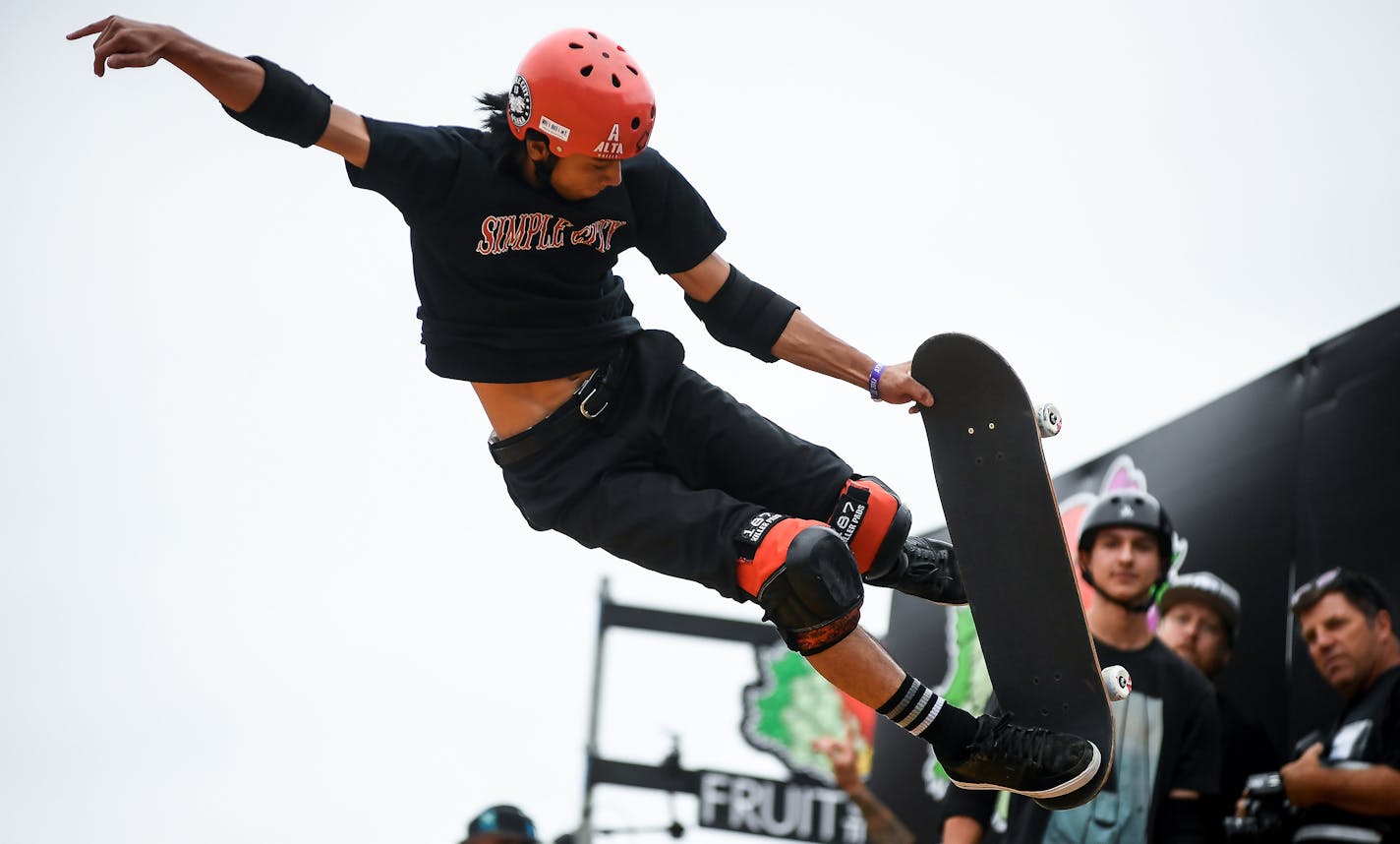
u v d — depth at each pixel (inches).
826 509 273.0
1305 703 398.9
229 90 232.4
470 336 259.4
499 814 314.2
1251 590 420.8
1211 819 410.3
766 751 689.6
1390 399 396.2
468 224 248.2
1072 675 268.8
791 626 252.4
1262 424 432.1
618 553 265.0
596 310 263.1
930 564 291.1
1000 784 262.1
